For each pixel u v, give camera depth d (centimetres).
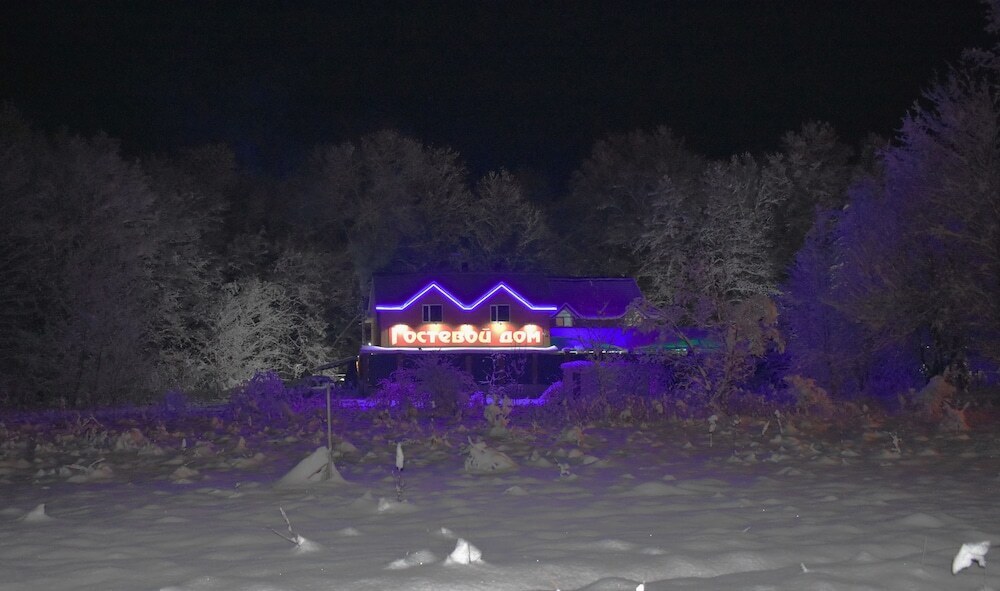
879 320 2706
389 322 5641
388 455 1407
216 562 586
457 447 1532
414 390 2727
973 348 2830
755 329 2297
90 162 4966
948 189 2497
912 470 1115
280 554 609
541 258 7088
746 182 6512
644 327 2473
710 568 552
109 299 4666
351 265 6800
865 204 3139
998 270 2477
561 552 600
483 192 7244
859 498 867
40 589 523
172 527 744
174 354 5569
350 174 7000
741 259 6031
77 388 4519
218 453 1484
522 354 5553
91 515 831
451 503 856
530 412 2364
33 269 4559
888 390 3278
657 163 7188
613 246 7050
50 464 1362
